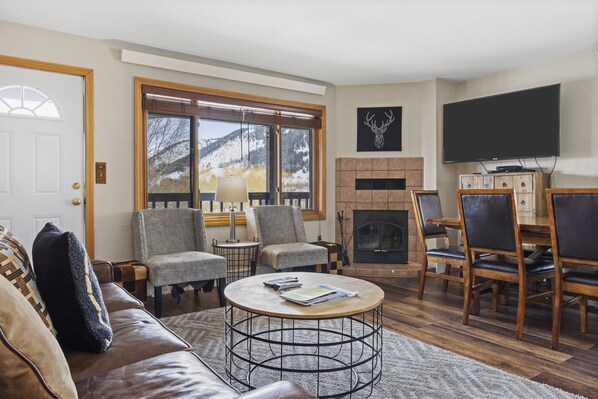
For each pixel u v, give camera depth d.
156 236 3.81
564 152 4.33
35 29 3.45
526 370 2.25
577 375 2.18
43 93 3.49
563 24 3.48
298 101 4.99
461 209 3.06
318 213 5.22
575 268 2.71
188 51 4.10
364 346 2.56
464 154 4.89
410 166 5.20
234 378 2.00
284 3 3.08
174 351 1.46
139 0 3.02
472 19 3.37
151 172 4.11
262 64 4.52
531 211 4.20
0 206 3.32
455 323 3.06
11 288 0.89
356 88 5.30
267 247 4.14
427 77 5.05
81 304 1.36
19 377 0.82
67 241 1.37
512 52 4.17
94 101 3.70
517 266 2.82
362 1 3.05
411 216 5.17
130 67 3.88
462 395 1.95
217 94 4.37
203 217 3.98
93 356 1.37
